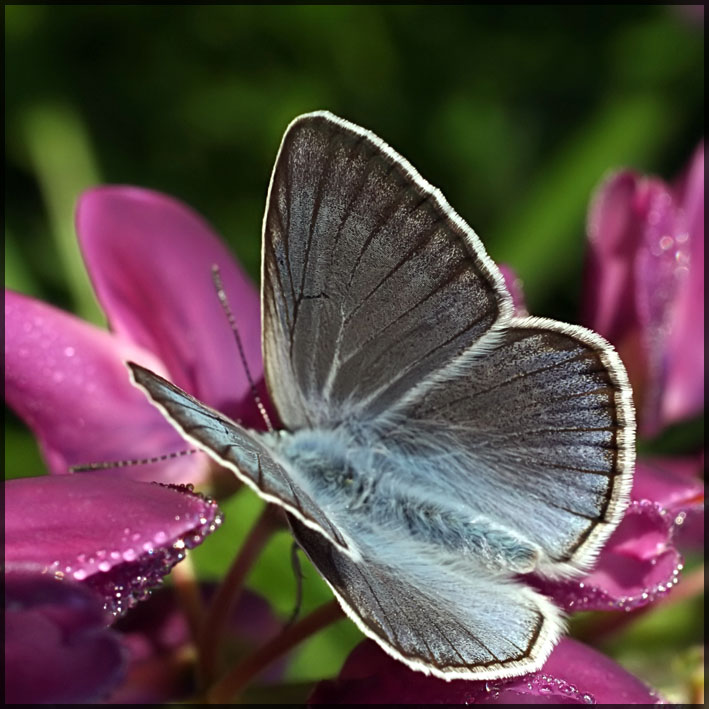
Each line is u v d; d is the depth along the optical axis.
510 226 0.23
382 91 0.25
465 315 0.16
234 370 0.18
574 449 0.16
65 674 0.15
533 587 0.16
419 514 0.16
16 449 0.21
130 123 0.24
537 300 0.23
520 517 0.16
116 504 0.15
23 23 0.24
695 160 0.19
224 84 0.24
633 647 0.19
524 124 0.25
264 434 0.17
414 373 0.17
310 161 0.16
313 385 0.17
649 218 0.19
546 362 0.16
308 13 0.25
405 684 0.16
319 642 0.19
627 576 0.16
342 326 0.17
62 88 0.24
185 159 0.24
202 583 0.18
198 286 0.18
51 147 0.23
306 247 0.16
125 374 0.18
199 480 0.18
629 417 0.16
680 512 0.17
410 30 0.25
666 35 0.25
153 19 0.24
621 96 0.24
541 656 0.16
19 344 0.18
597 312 0.19
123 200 0.18
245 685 0.17
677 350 0.20
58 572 0.15
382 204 0.16
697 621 0.19
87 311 0.22
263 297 0.16
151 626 0.17
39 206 0.23
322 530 0.15
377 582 0.16
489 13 0.25
